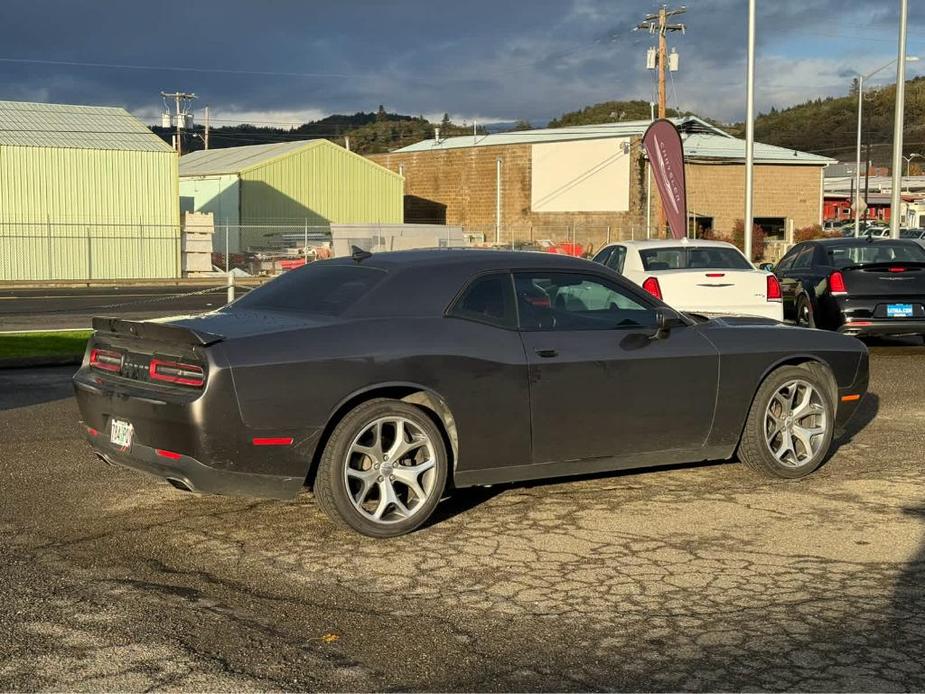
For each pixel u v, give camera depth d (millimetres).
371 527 5730
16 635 4328
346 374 5656
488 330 6160
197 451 5438
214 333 5570
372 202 52781
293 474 5602
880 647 4262
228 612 4633
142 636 4332
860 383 7508
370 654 4180
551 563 5371
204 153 61219
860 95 54812
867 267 13727
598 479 7211
